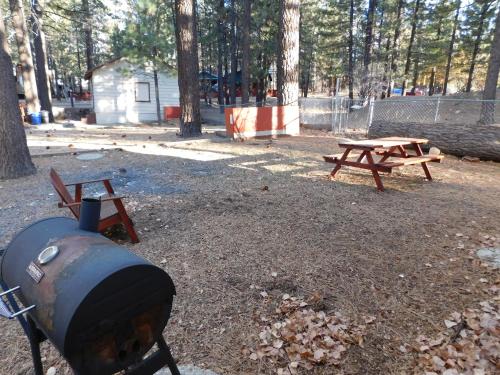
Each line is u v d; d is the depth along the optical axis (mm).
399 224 4547
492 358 2314
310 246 3961
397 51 25734
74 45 44312
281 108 13016
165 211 5102
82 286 1490
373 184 6523
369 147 5891
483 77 35344
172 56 18875
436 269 3428
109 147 10508
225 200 5594
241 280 3301
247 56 22594
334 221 4684
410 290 3098
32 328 1841
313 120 17141
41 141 11961
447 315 2762
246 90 23000
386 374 2242
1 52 6664
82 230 1998
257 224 4613
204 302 2977
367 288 3139
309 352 2400
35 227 2055
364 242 4039
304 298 3016
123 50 17531
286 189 6219
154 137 13273
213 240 4137
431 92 35062
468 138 8992
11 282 1861
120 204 3924
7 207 5285
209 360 2365
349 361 2348
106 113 20750
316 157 9023
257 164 8312
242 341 2543
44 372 2254
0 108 6785
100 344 1564
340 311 2840
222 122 21688
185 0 11961
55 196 5844
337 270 3441
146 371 1813
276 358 2385
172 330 2648
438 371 2242
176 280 3293
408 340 2516
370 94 22109
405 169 7848
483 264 3482
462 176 7168
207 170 7738
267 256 3744
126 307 1610
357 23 29688
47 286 1586
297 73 13375
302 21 30844
